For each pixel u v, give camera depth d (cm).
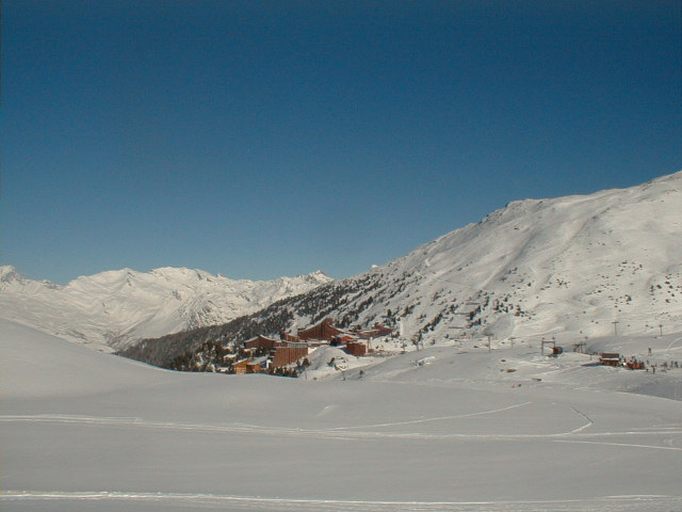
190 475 2216
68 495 1891
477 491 2042
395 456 2623
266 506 1819
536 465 2478
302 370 11250
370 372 9419
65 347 5047
